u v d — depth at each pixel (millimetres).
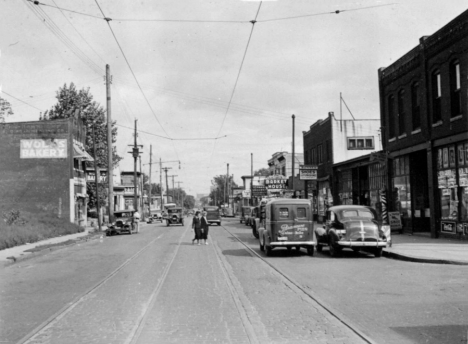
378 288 11188
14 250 22484
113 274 14320
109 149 39125
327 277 13117
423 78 23625
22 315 8875
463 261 15086
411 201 25922
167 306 9391
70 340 7043
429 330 7348
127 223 37906
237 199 89875
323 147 42969
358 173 34469
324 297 10172
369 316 8352
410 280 12305
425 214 25953
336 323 7895
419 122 25031
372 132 40594
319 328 7574
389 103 28703
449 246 19359
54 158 40875
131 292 11055
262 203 29656
